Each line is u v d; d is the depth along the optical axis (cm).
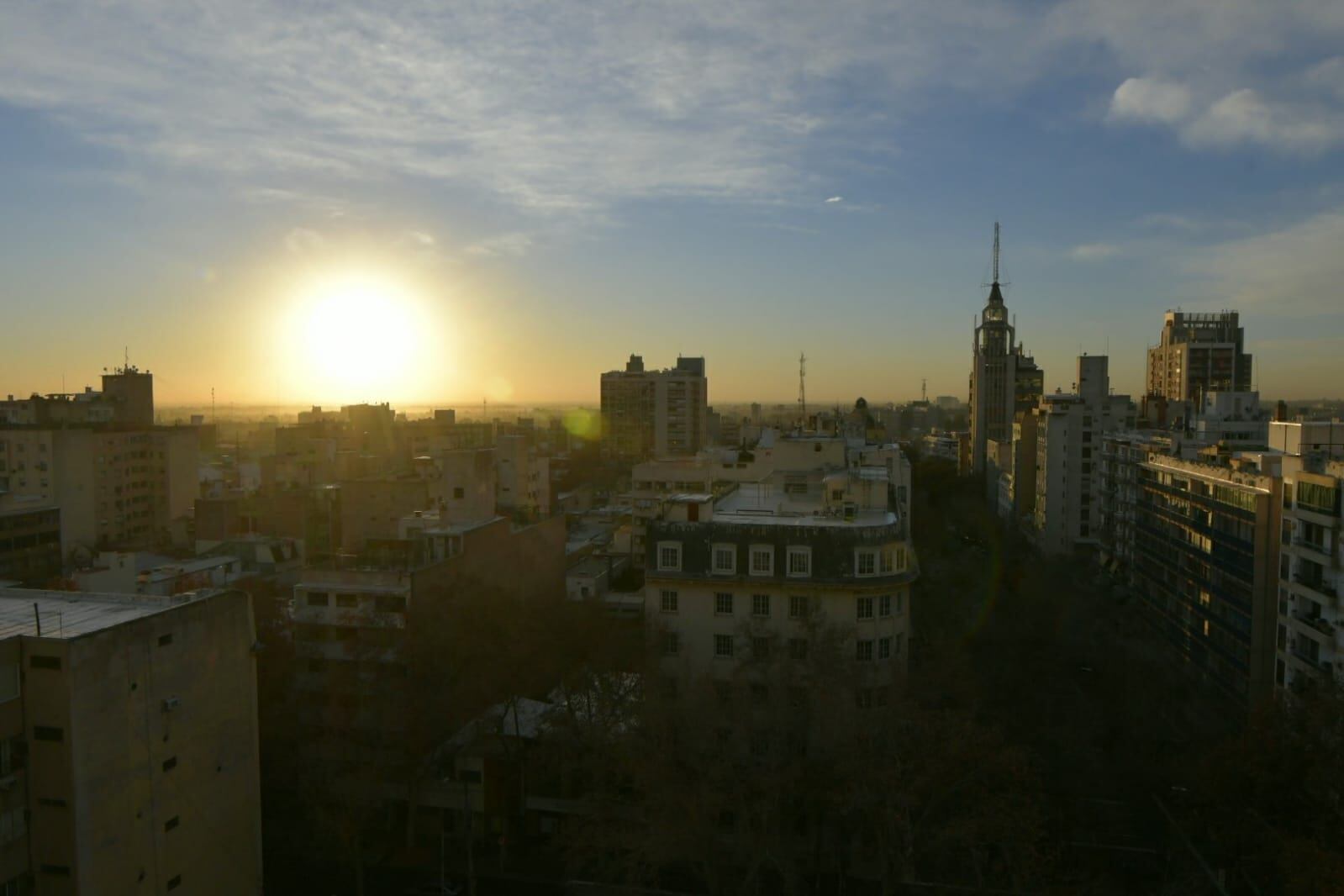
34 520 10812
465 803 6400
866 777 5347
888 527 7006
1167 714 9144
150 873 4725
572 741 6625
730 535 6988
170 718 4869
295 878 6419
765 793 5862
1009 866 5512
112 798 4509
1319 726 5259
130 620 4669
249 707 5472
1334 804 5097
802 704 6309
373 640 6850
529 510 13975
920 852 5878
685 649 7069
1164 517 11225
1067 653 10625
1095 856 6425
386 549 8538
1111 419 18250
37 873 4366
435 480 13525
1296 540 7881
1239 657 8844
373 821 7069
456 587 7569
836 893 6103
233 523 13838
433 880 6384
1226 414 14838
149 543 15600
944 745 5422
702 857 5553
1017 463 19425
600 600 9719
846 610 6794
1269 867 5469
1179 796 7225
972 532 18312
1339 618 7238
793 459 11600
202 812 5084
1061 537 16638
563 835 6328
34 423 17150
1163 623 11144
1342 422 9000
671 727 5962
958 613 11619
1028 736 8406
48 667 4319
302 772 6544
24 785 4353
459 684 6838
